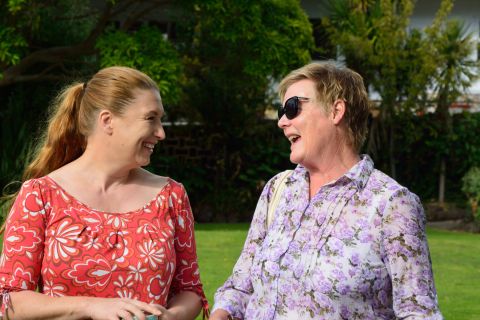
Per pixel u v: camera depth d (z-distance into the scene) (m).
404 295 2.63
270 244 2.87
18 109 13.74
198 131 15.70
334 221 2.75
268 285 2.82
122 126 3.00
